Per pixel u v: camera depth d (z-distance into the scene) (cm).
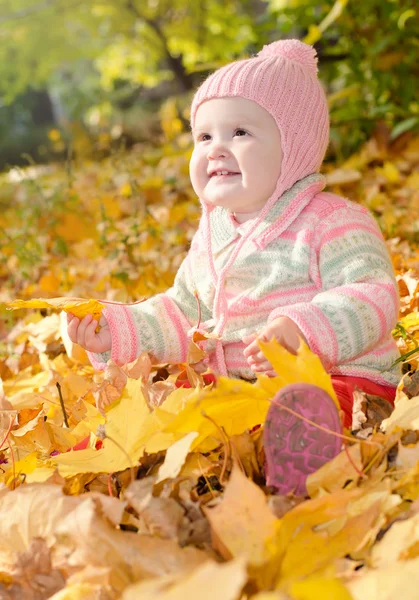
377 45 493
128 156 808
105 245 397
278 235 185
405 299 258
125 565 120
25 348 300
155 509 129
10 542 131
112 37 990
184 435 148
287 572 118
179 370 222
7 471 167
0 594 127
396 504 128
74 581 123
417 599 103
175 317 202
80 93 1330
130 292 335
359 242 177
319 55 547
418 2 498
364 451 145
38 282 391
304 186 188
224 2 875
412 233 355
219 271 194
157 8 890
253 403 148
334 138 532
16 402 239
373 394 173
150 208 502
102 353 197
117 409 159
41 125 1673
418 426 146
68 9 916
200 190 190
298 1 539
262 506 122
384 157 498
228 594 88
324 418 140
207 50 887
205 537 129
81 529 123
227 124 183
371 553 121
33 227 489
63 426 204
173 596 90
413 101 527
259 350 160
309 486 137
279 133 183
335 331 161
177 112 955
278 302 182
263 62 186
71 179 481
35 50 954
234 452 148
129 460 143
